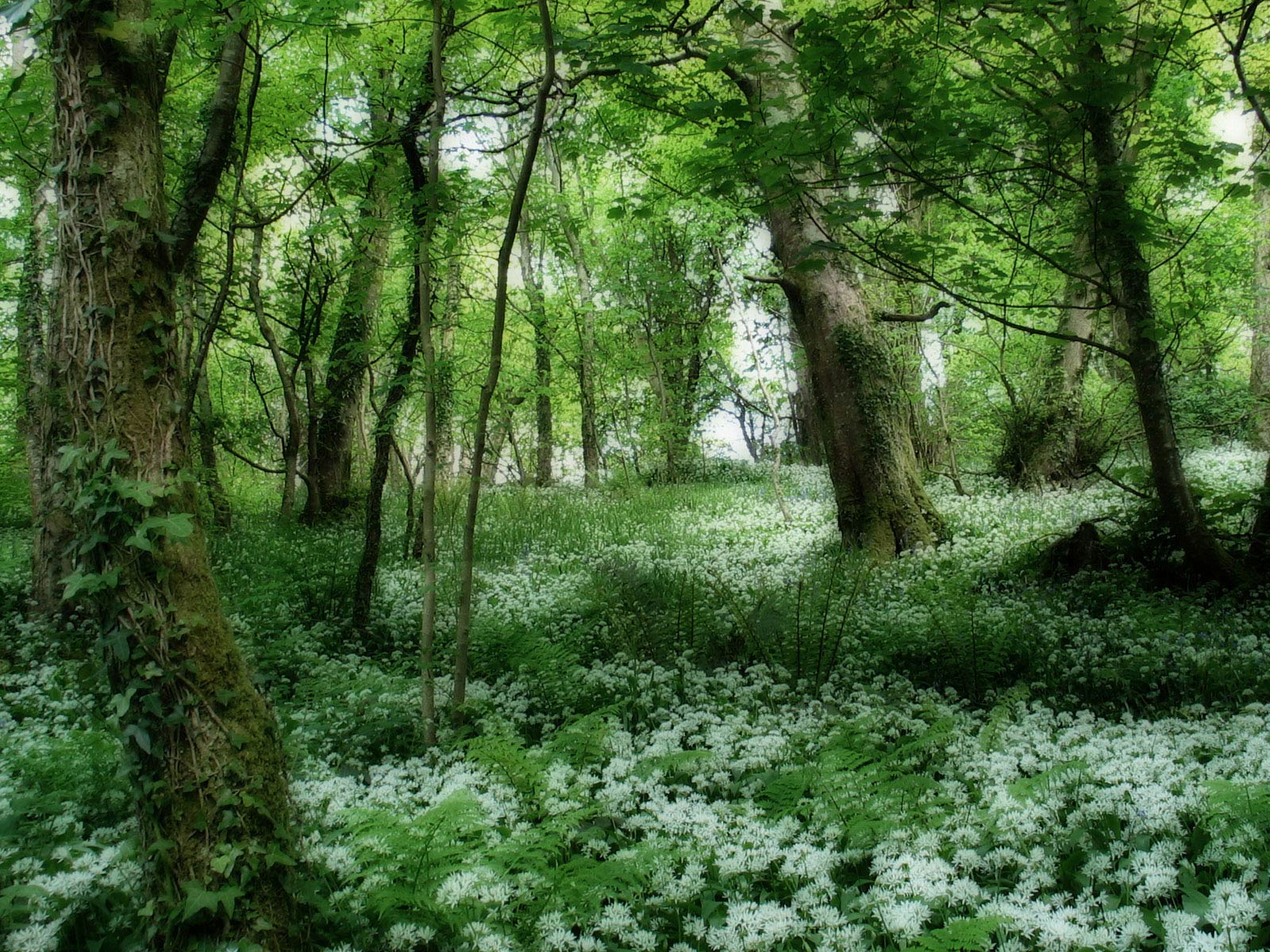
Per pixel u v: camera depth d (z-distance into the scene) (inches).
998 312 498.9
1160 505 298.7
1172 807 127.2
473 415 529.3
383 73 293.1
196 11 167.3
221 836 104.6
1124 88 192.2
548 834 135.4
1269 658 205.9
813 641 240.5
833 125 193.5
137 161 116.6
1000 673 223.8
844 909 116.6
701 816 136.1
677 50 230.1
